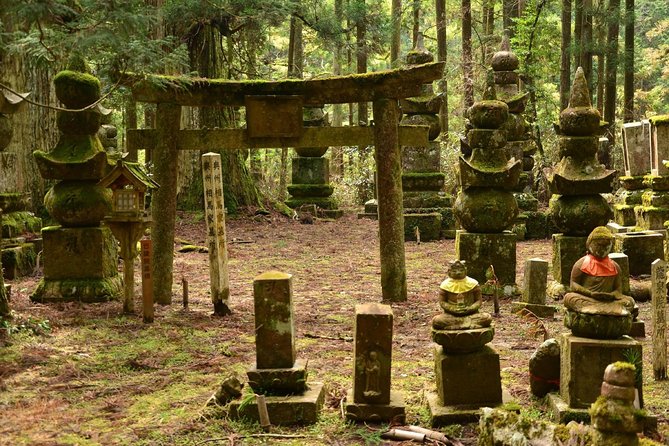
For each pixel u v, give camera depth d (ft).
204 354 24.90
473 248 35.19
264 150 97.81
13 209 40.50
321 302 34.58
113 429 18.16
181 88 33.14
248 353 25.03
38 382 21.76
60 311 30.50
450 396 19.08
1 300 26.89
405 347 26.20
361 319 18.71
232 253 51.16
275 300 19.31
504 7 90.12
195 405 19.84
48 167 32.07
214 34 70.54
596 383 18.47
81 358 24.08
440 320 19.19
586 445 14.98
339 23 76.33
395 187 33.78
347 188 93.15
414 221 57.77
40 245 40.96
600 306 18.57
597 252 18.93
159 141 33.50
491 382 19.11
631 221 49.49
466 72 81.82
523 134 60.49
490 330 19.07
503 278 35.12
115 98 46.01
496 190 35.45
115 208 30.01
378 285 39.34
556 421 18.56
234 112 73.05
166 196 33.45
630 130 50.37
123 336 27.02
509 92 58.80
